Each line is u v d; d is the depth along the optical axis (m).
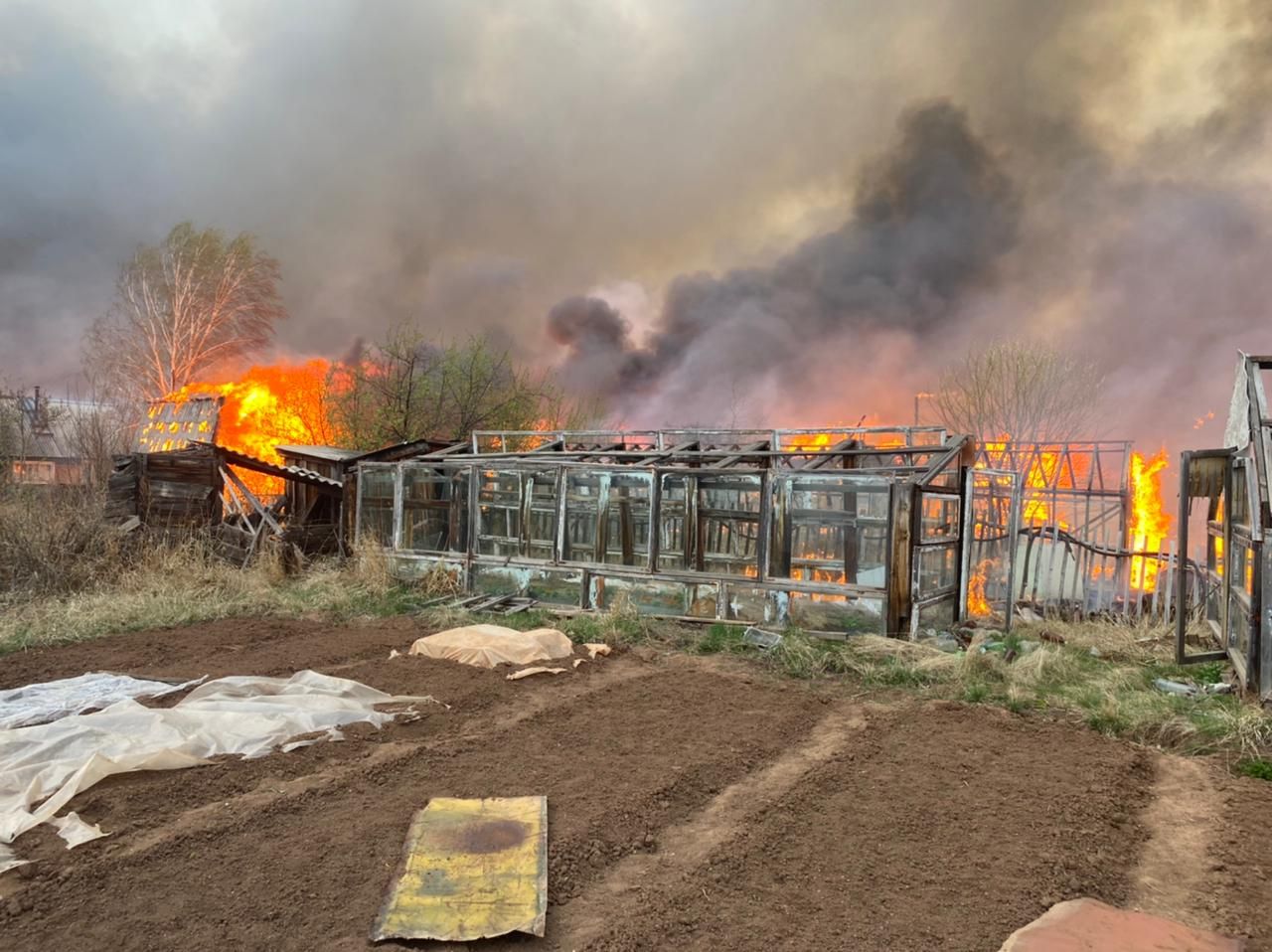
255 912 3.34
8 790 4.40
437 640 8.05
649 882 3.66
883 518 8.76
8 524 11.05
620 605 9.91
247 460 13.29
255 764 4.98
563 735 5.68
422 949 3.08
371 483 12.96
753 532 9.70
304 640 8.61
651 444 14.07
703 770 5.03
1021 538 12.40
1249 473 7.21
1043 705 6.63
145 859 3.78
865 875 3.70
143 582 10.83
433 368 19.52
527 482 11.21
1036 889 3.56
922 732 5.89
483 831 4.04
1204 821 4.46
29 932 3.19
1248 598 7.24
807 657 7.91
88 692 6.32
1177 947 3.08
